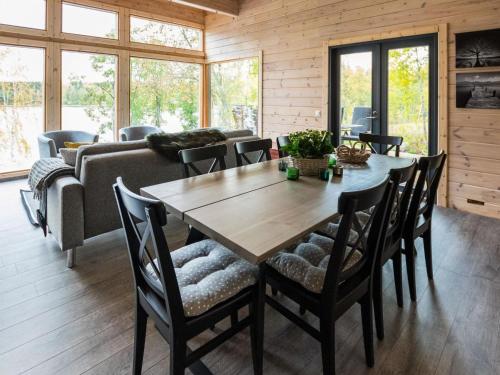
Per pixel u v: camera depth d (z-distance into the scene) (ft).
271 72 19.57
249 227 4.45
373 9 14.80
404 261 8.91
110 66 20.42
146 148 10.05
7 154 17.53
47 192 9.24
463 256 9.12
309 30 17.40
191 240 6.84
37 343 5.77
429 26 13.12
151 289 4.75
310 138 7.36
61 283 7.66
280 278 5.12
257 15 20.01
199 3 19.04
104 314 6.59
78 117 19.48
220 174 7.49
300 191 6.18
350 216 4.14
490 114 11.99
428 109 13.85
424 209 7.50
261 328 4.87
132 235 4.77
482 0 11.79
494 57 11.66
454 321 6.42
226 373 5.21
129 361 5.43
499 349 5.68
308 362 5.44
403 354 5.59
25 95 17.63
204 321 4.28
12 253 9.09
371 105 15.61
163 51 22.44
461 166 12.89
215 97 24.57
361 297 5.21
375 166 8.69
